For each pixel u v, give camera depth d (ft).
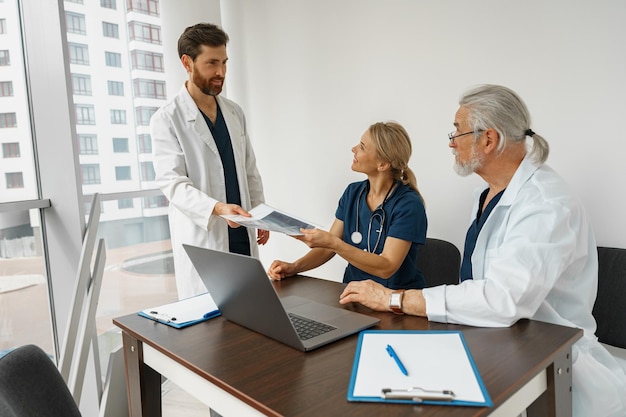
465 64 6.43
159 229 8.45
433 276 6.23
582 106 5.50
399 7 7.00
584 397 3.63
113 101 7.50
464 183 6.65
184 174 6.25
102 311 7.52
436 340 3.04
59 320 6.64
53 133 6.11
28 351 2.35
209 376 2.72
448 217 6.91
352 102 7.81
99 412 6.07
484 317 3.29
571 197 3.72
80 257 5.77
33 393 2.23
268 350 3.05
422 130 7.01
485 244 4.13
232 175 6.68
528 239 3.51
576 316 3.94
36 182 6.38
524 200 3.81
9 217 6.04
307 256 5.23
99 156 7.38
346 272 5.56
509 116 3.87
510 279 3.35
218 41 6.00
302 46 8.37
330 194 8.39
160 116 6.23
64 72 5.83
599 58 5.31
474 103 4.00
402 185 5.16
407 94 7.11
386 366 2.69
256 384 2.58
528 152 4.14
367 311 3.75
